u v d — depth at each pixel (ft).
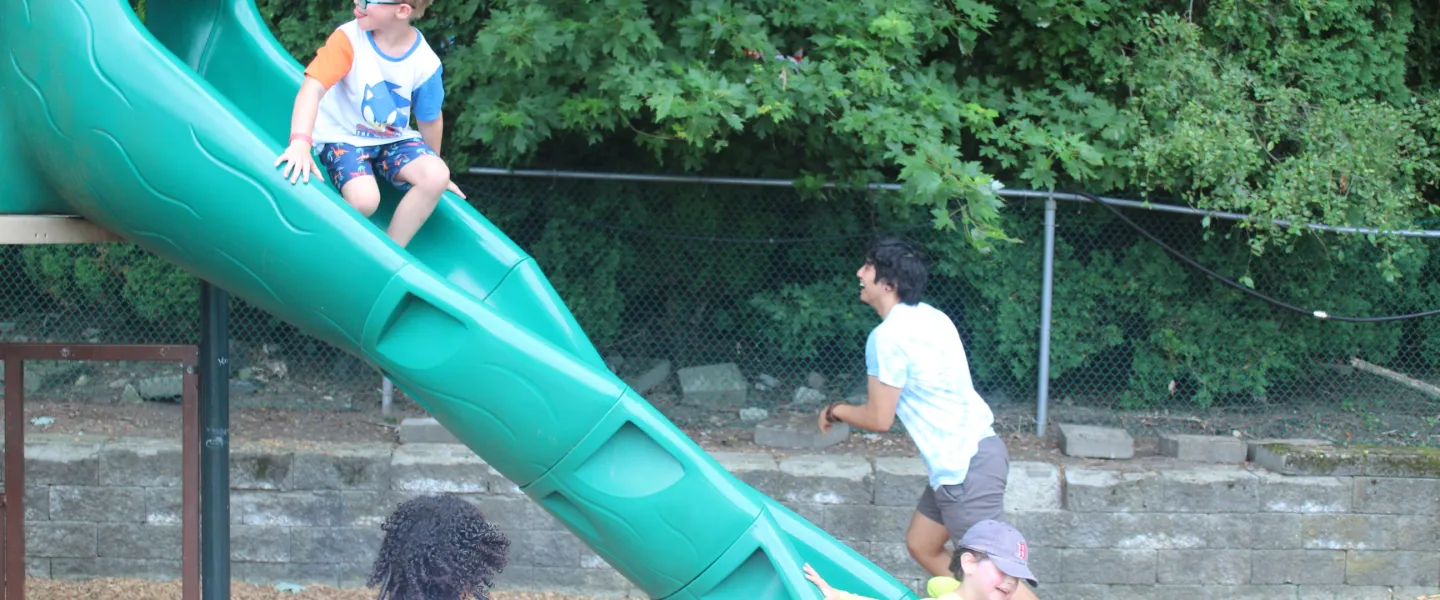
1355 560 18.30
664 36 18.58
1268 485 18.21
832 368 22.71
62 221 10.85
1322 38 22.67
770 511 11.36
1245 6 21.65
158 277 22.16
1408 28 22.75
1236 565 18.29
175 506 18.25
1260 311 21.81
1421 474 18.19
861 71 17.26
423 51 11.39
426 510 8.49
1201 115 20.13
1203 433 21.07
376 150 11.44
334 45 10.71
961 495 13.24
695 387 22.20
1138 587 18.31
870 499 18.28
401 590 8.34
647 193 22.03
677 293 22.57
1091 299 21.61
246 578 18.39
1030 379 22.16
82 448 18.19
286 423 20.35
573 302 21.93
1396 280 21.71
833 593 10.68
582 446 10.32
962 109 18.66
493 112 17.33
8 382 14.53
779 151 21.63
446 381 10.25
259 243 10.02
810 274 22.54
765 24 18.90
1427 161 20.80
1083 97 20.99
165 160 9.89
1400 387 22.17
